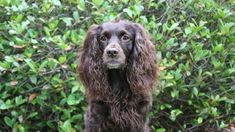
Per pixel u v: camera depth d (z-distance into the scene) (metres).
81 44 1.58
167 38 1.76
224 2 1.99
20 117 1.68
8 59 1.62
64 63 1.65
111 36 1.46
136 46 1.48
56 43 1.66
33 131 1.79
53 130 1.77
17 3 1.79
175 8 1.87
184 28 1.80
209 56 1.74
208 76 1.79
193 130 1.83
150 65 1.51
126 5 1.87
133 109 1.49
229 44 1.82
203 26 1.74
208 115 1.79
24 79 1.68
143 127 1.52
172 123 1.85
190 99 1.77
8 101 1.65
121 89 1.50
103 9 1.77
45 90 1.67
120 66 1.43
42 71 1.64
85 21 1.80
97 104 1.50
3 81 1.71
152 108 1.75
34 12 1.79
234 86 1.79
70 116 1.67
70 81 1.66
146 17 1.87
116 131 1.51
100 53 1.49
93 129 1.50
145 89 1.49
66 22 1.72
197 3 1.86
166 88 1.74
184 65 1.74
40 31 1.76
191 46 1.75
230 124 1.83
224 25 1.78
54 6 1.79
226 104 1.80
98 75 1.50
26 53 1.67
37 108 1.74
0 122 1.79
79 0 1.78
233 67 1.78
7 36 1.75
